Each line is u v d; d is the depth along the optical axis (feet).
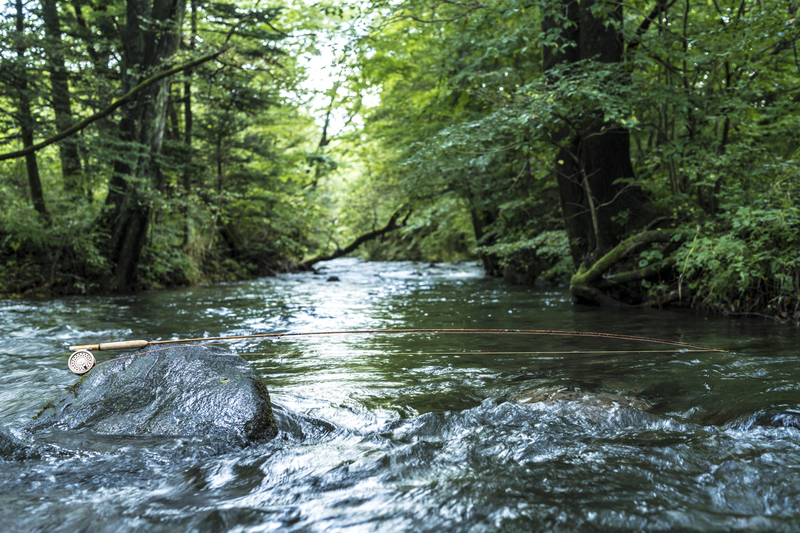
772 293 24.53
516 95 28.04
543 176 44.27
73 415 10.37
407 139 51.24
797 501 7.18
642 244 29.53
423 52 51.93
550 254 45.42
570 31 32.37
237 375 11.09
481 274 66.64
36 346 20.27
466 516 6.95
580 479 8.02
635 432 10.13
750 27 24.81
